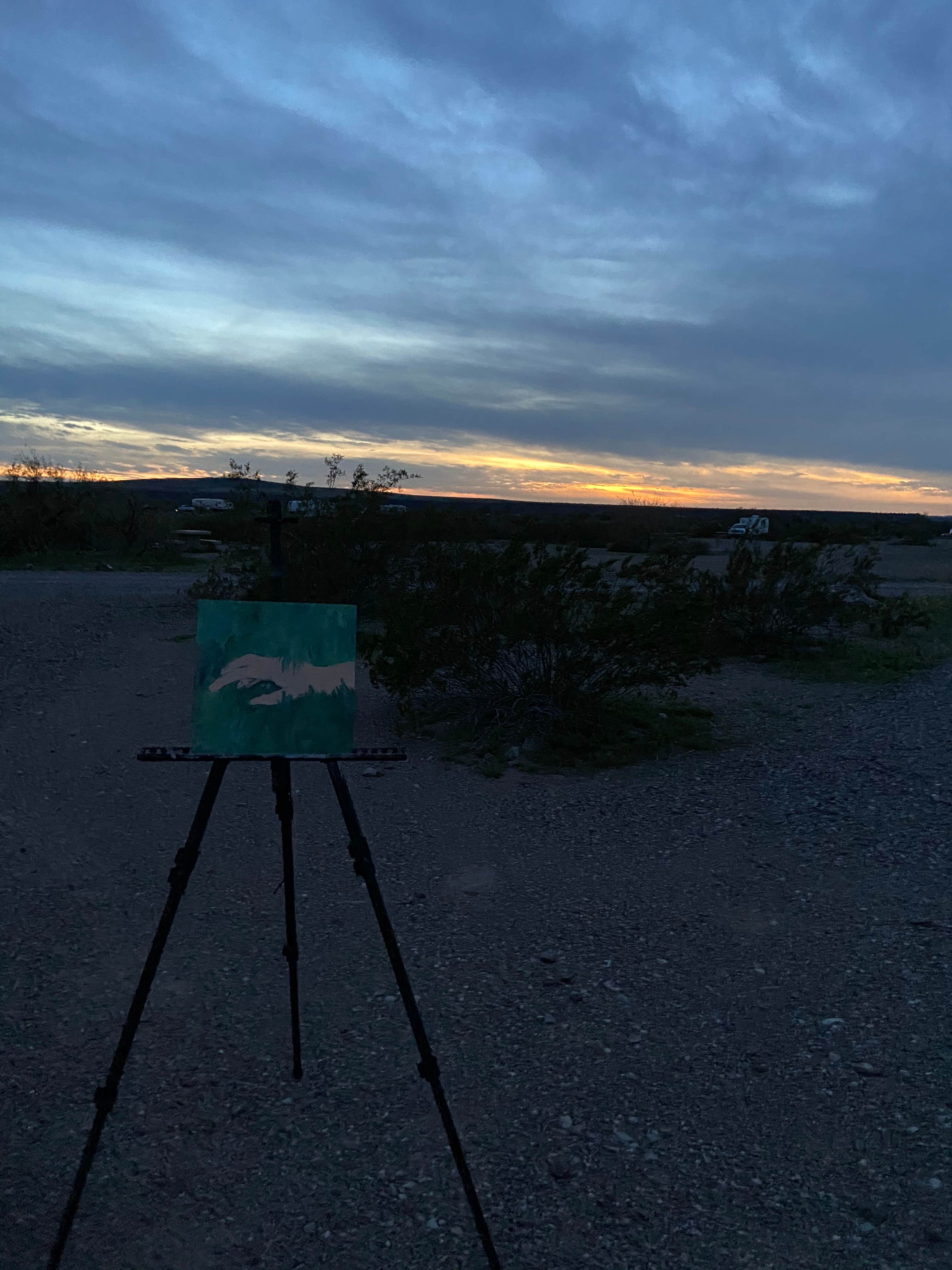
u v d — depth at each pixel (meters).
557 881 5.51
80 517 27.88
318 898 5.28
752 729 8.98
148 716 9.55
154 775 7.61
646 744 8.30
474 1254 2.73
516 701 8.52
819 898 5.14
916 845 5.82
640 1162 3.09
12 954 4.61
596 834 6.29
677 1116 3.32
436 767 7.82
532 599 8.57
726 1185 2.97
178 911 5.12
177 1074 3.63
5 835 6.24
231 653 2.71
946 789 6.85
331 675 2.76
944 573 29.23
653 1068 3.62
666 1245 2.74
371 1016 4.04
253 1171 3.10
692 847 6.02
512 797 7.07
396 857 5.90
